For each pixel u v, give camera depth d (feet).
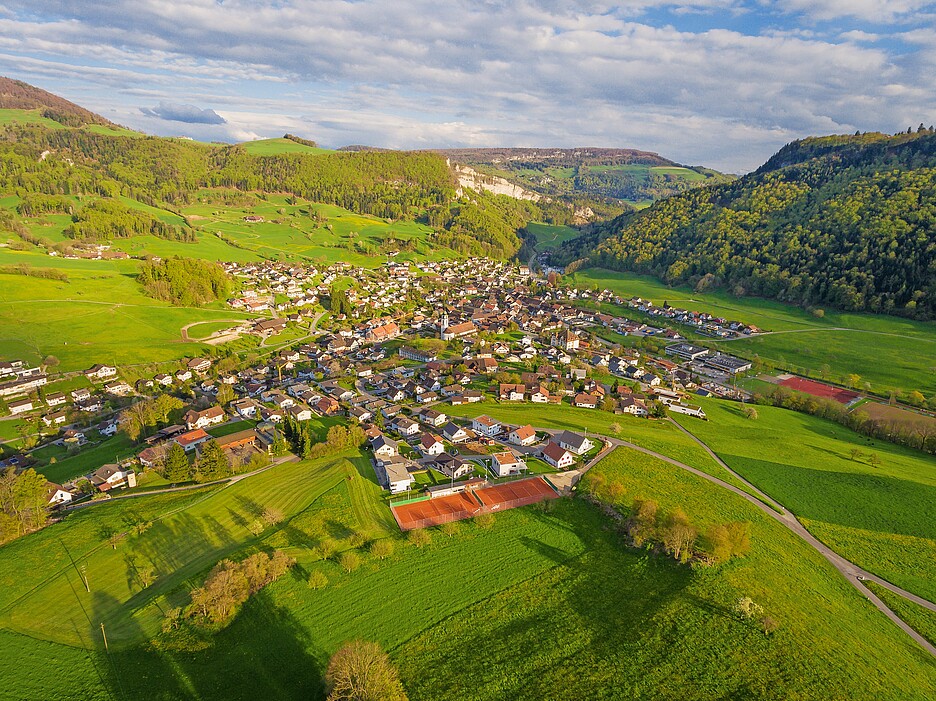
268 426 432.66
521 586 259.19
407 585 256.73
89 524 302.86
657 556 281.33
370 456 382.42
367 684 189.47
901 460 409.49
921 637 235.20
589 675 211.20
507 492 337.93
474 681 207.62
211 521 304.91
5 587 256.32
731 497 337.72
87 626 233.14
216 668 212.02
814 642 226.79
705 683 208.13
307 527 297.12
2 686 203.10
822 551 291.99
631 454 388.16
